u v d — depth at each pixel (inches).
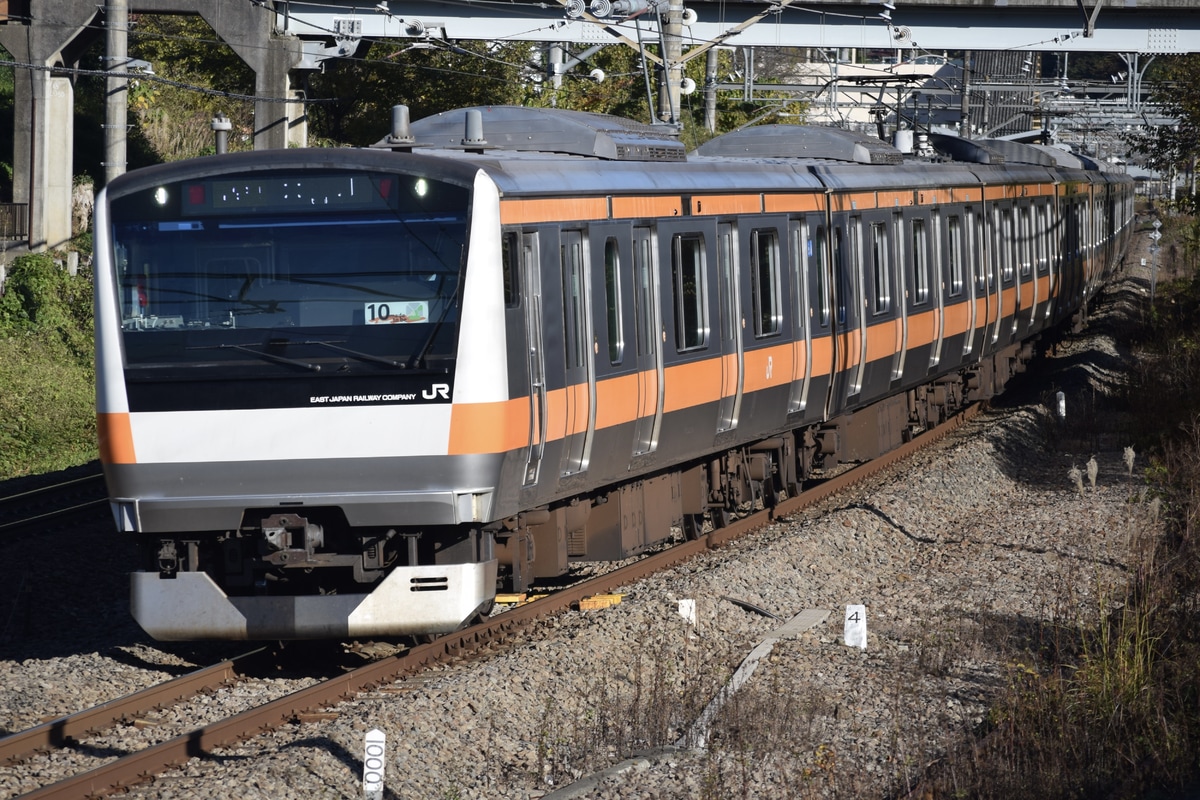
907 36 4571.9
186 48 5969.5
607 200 1573.6
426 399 1293.1
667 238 1711.4
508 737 1190.9
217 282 1315.2
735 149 2482.8
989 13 4562.0
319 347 1301.7
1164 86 4060.0
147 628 1344.7
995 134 7253.9
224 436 1305.4
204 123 6092.5
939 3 4505.4
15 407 3080.7
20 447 3014.3
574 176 1517.0
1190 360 3356.3
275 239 1310.3
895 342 2496.3
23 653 1477.6
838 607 1724.9
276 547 1317.7
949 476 2461.9
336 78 5536.4
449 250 1299.2
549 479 1467.8
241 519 1315.2
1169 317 4589.1
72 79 4761.3
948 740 1170.0
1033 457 2847.0
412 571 1331.2
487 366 1300.4
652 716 1236.5
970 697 1334.9
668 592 1617.9
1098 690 1234.0
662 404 1695.4
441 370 1291.8
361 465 1298.0
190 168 1318.9
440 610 1327.5
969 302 2938.0
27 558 1851.6
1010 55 7386.8
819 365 2153.1
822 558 1889.8
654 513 1814.7
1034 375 4033.0
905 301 2546.8
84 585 1786.4
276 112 4532.5
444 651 1419.8
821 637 1565.0
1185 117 3993.6
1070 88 5866.1
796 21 4611.2
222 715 1249.4
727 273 1878.7
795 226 2082.9
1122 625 1341.0
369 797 983.0
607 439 1583.4
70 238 4761.3
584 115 1755.7
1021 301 3417.8
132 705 1244.5
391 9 4510.3
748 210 1927.9
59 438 3122.5
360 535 1343.5
